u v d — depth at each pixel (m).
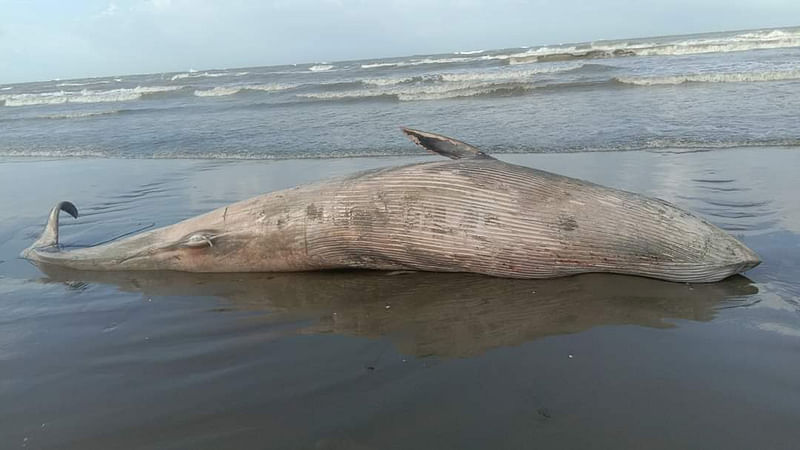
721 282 4.54
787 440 2.60
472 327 4.04
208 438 2.88
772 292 4.22
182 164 11.37
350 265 5.40
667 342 3.61
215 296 4.98
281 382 3.40
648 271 4.70
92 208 8.11
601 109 13.59
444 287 4.89
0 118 23.30
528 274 4.89
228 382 3.44
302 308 4.61
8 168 12.35
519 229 4.78
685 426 2.75
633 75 19.11
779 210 5.91
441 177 5.04
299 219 5.31
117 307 4.79
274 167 10.32
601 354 3.50
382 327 4.14
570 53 30.48
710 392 3.01
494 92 18.41
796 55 21.33
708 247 4.51
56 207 6.37
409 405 3.05
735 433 2.67
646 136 10.36
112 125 18.73
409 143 11.58
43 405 3.29
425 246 5.00
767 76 15.56
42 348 4.04
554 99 15.91
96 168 11.56
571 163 8.88
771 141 9.19
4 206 8.59
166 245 5.64
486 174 4.98
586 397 3.03
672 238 4.58
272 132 14.55
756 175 7.33
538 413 2.91
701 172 7.73
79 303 4.91
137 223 7.16
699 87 15.51
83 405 3.27
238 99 24.20
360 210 5.12
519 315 4.19
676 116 11.96
